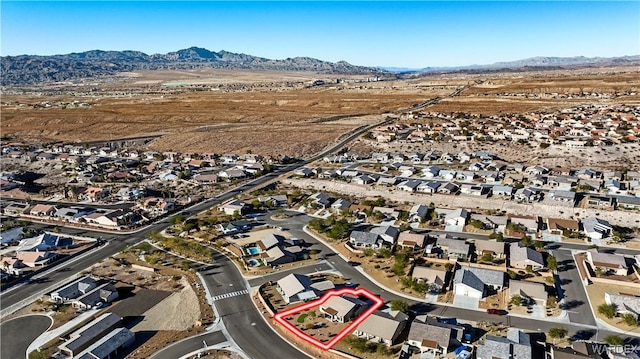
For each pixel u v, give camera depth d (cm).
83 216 11269
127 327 6681
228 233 10088
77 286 7694
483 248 8625
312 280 7906
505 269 7931
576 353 5566
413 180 13025
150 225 10900
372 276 8031
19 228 10706
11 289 7944
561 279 7694
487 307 6894
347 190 12988
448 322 6500
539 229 9825
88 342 6162
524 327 6359
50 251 9381
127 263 8850
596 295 7156
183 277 8162
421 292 7319
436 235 9619
